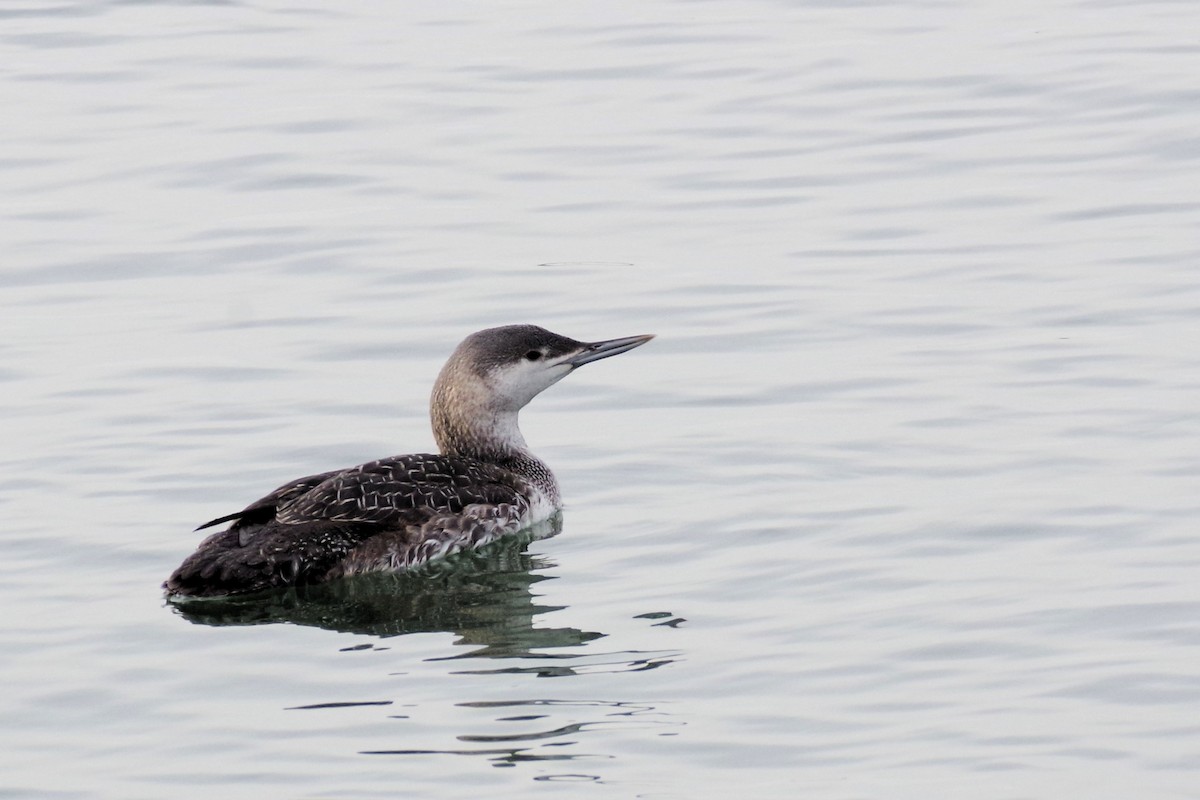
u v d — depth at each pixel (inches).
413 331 687.7
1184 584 458.0
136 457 578.2
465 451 567.8
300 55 1022.4
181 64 1008.9
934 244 751.7
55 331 692.7
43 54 1027.9
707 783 376.5
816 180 831.7
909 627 444.1
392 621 471.2
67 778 386.9
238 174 856.3
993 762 378.9
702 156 866.8
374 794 376.2
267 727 407.2
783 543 505.0
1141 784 367.9
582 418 615.5
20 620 467.2
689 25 1059.9
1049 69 951.6
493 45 1034.7
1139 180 808.3
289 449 585.9
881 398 609.0
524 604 476.4
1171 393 592.7
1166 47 975.0
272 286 735.7
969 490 531.2
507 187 837.2
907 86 943.7
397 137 898.7
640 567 498.6
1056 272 713.6
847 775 377.1
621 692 418.6
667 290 717.3
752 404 615.2
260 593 487.8
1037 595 457.4
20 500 544.7
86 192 838.5
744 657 433.1
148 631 461.4
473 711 411.8
